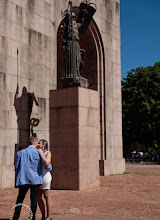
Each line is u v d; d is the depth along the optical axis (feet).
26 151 22.65
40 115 53.36
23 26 51.34
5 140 46.85
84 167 43.06
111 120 70.03
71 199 35.04
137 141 154.92
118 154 71.46
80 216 26.30
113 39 73.15
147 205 31.30
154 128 142.82
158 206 30.78
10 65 48.52
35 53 53.21
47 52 55.67
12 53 49.06
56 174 43.83
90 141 44.47
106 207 30.30
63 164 43.42
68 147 43.16
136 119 146.00
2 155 46.24
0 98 46.52
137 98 145.18
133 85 150.71
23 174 22.26
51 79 56.18
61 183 43.39
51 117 44.83
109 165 66.54
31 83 52.06
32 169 22.39
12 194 40.01
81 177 42.45
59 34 66.44
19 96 49.67
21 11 51.13
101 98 68.44
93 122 45.29
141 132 145.38
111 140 69.26
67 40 46.70
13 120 48.34
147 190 42.32
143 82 147.33
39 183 22.49
